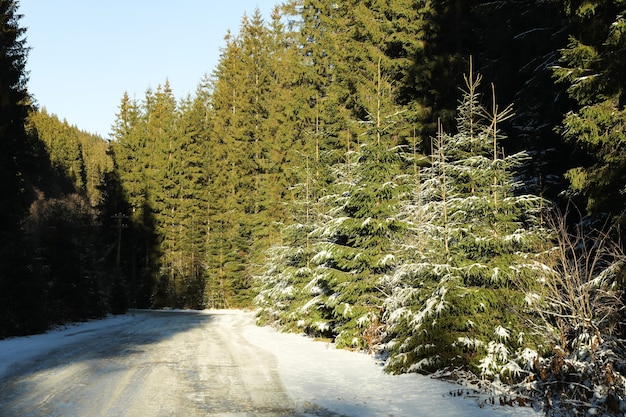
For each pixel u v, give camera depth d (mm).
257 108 62875
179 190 71438
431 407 7656
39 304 20719
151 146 74688
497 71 23344
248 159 61656
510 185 11008
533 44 20812
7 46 28469
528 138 18703
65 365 11609
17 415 7004
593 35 12383
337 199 16125
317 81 39344
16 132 28875
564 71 12258
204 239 69250
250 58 65188
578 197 12883
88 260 32406
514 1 22625
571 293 8375
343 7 34594
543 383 7766
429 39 27938
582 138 11484
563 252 8797
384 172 14883
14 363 11781
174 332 22469
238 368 11609
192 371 11039
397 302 12344
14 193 28625
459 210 11078
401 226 14531
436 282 10953
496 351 9242
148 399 8102
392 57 30016
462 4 28047
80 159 111250
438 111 25844
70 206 64250
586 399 7113
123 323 28766
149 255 68812
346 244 16875
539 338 9500
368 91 27906
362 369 11422
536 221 10805
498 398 8141
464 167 11023
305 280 21641
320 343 17422
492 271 10039
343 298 15164
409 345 10578
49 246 27750
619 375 7293
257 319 28391
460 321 10031
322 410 7523
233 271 56375
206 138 80562
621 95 11359
